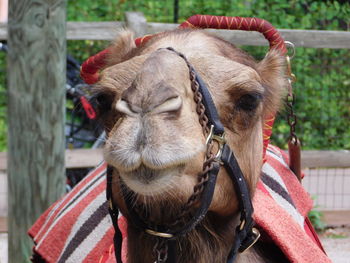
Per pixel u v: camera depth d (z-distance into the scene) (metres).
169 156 2.19
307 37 7.69
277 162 3.71
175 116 2.26
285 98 3.36
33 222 5.11
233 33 7.26
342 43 7.74
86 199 3.66
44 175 5.06
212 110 2.49
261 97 2.70
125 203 2.59
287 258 3.03
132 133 2.20
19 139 5.00
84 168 7.84
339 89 10.29
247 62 2.85
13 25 4.84
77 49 10.10
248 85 2.61
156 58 2.41
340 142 10.11
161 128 2.20
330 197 9.26
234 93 2.61
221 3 10.68
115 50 3.14
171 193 2.41
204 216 2.59
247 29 3.51
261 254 3.14
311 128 10.09
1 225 7.79
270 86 3.07
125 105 2.25
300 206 3.63
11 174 5.11
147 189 2.23
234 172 2.62
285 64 3.27
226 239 2.82
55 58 4.89
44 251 3.63
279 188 3.48
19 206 5.11
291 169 3.83
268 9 10.80
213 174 2.51
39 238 3.85
